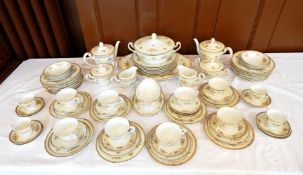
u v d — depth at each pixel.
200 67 0.89
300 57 1.04
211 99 0.79
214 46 0.91
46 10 1.08
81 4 1.00
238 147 0.63
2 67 1.13
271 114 0.69
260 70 0.88
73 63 0.99
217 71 0.87
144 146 0.65
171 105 0.75
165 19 1.05
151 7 1.01
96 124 0.73
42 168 0.61
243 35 1.09
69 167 0.61
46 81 0.87
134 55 0.94
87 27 1.08
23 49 1.23
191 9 1.02
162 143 0.61
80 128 0.70
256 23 1.05
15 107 0.83
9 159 0.63
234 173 0.58
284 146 0.64
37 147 0.67
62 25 1.18
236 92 0.83
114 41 1.13
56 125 0.67
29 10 1.08
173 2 1.00
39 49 1.21
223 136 0.66
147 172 0.59
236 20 1.04
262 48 1.14
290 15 1.02
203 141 0.66
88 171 0.60
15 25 1.11
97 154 0.64
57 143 0.66
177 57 0.98
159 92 0.78
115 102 0.76
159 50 0.84
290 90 0.84
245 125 0.69
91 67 1.02
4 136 0.71
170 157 0.61
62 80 0.87
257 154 0.62
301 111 0.75
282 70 0.96
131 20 1.05
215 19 1.04
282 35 1.09
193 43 1.13
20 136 0.70
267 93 0.82
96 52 0.92
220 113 0.68
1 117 0.78
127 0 0.99
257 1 0.98
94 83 0.92
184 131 0.64
